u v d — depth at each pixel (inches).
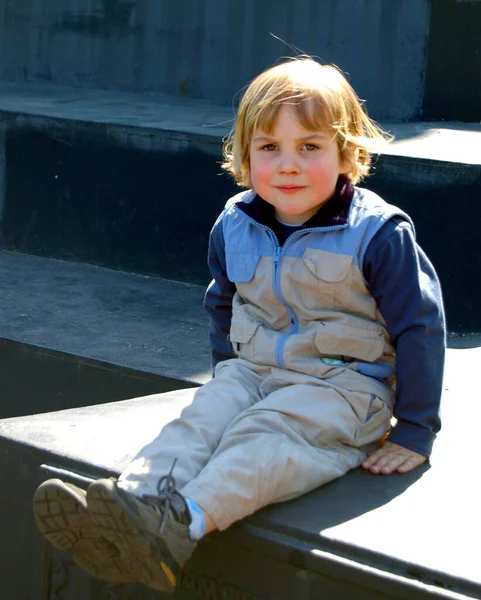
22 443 125.6
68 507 100.3
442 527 106.3
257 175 118.0
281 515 108.3
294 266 118.6
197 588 113.3
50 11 316.5
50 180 251.0
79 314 211.6
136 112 264.7
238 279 122.8
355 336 117.9
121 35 307.0
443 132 246.7
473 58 268.1
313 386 116.5
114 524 97.0
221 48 290.4
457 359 179.8
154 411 139.3
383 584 99.3
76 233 249.6
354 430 117.0
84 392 187.8
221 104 292.8
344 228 117.1
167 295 226.7
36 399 194.2
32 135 251.4
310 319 119.2
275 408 114.1
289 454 109.4
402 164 201.2
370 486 115.0
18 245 258.8
